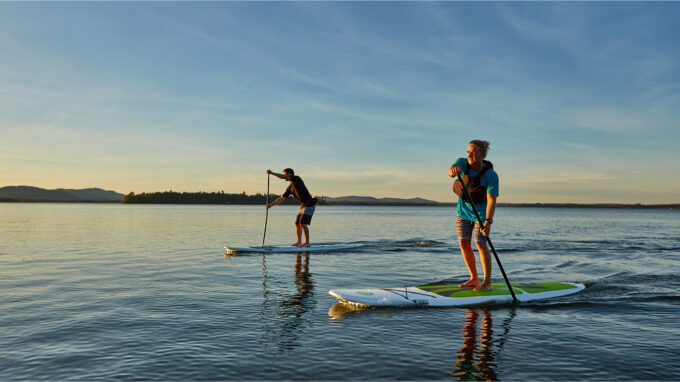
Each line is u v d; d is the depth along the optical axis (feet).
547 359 10.68
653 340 12.25
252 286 20.43
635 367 10.16
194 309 15.75
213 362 10.38
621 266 27.86
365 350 11.30
